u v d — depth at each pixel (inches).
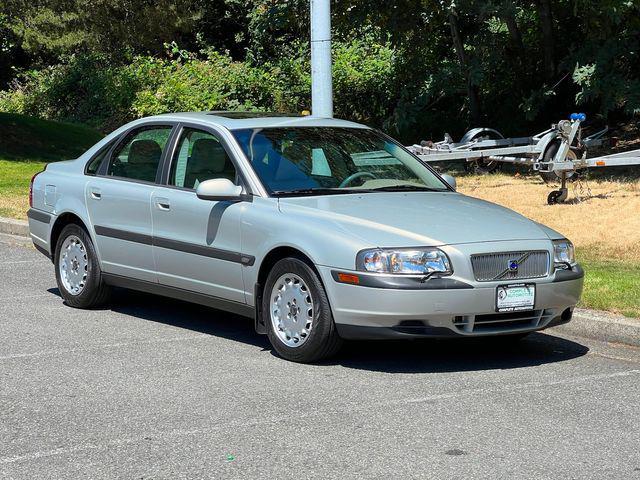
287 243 291.6
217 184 305.9
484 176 746.2
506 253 284.0
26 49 1801.2
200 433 228.2
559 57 938.7
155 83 1293.1
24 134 978.1
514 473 201.5
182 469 204.7
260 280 304.2
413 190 330.6
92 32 1772.9
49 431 230.2
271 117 347.9
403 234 280.8
